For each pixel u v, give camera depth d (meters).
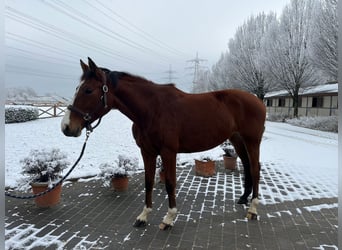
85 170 5.01
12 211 3.21
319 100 20.06
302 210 3.35
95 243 2.52
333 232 2.78
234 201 3.64
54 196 3.37
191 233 2.73
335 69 12.44
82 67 2.56
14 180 4.27
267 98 28.08
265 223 2.98
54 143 7.77
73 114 2.45
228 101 3.07
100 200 3.63
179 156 6.04
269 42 18.80
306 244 2.54
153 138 2.68
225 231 2.78
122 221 3.00
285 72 17.78
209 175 4.88
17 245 2.46
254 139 3.14
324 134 12.66
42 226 2.84
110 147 7.50
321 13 12.95
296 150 7.95
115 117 19.91
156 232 2.75
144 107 2.65
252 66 21.16
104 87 2.53
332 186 4.32
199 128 2.79
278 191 4.06
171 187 2.76
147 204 2.94
